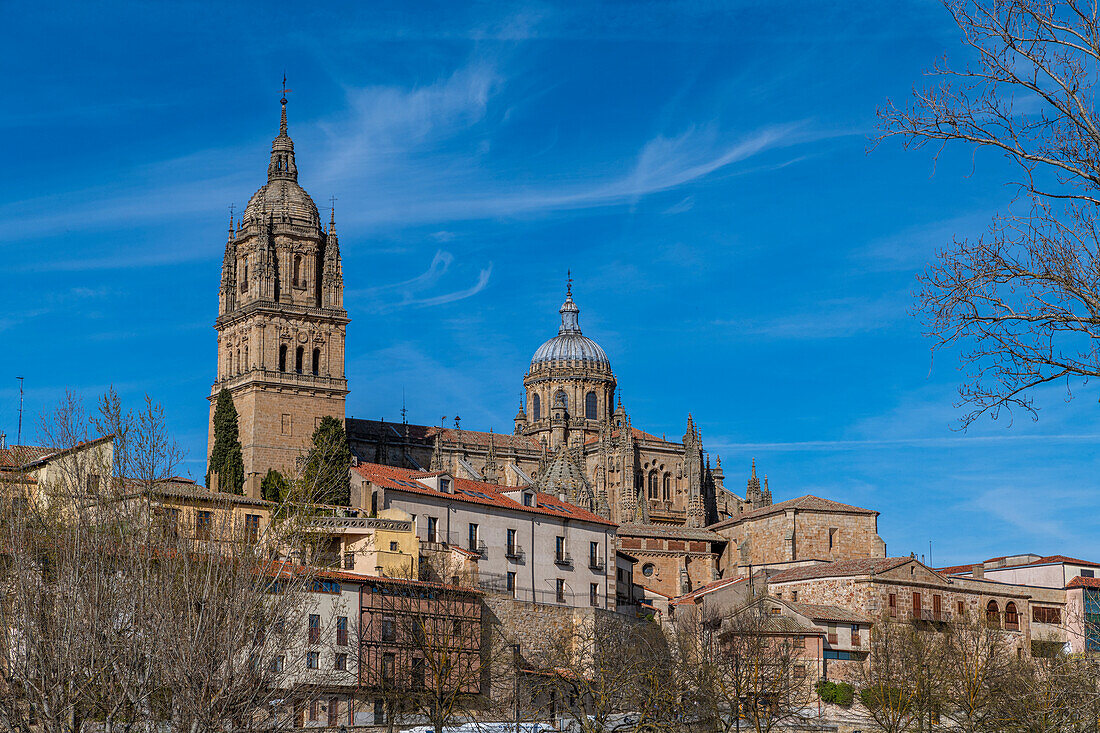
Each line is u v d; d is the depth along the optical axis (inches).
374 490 4736.7
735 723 3973.9
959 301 1445.6
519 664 4185.5
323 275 7322.8
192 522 2775.6
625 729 3818.9
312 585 3102.9
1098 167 1392.7
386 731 3555.6
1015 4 1401.3
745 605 5014.8
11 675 2283.5
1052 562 5900.6
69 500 2504.9
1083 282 1411.2
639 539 6579.7
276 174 7519.7
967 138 1421.0
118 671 2317.9
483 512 4965.6
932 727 3991.1
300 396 7052.2
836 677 4830.2
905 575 5216.5
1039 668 4421.8
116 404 2620.6
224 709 2290.8
